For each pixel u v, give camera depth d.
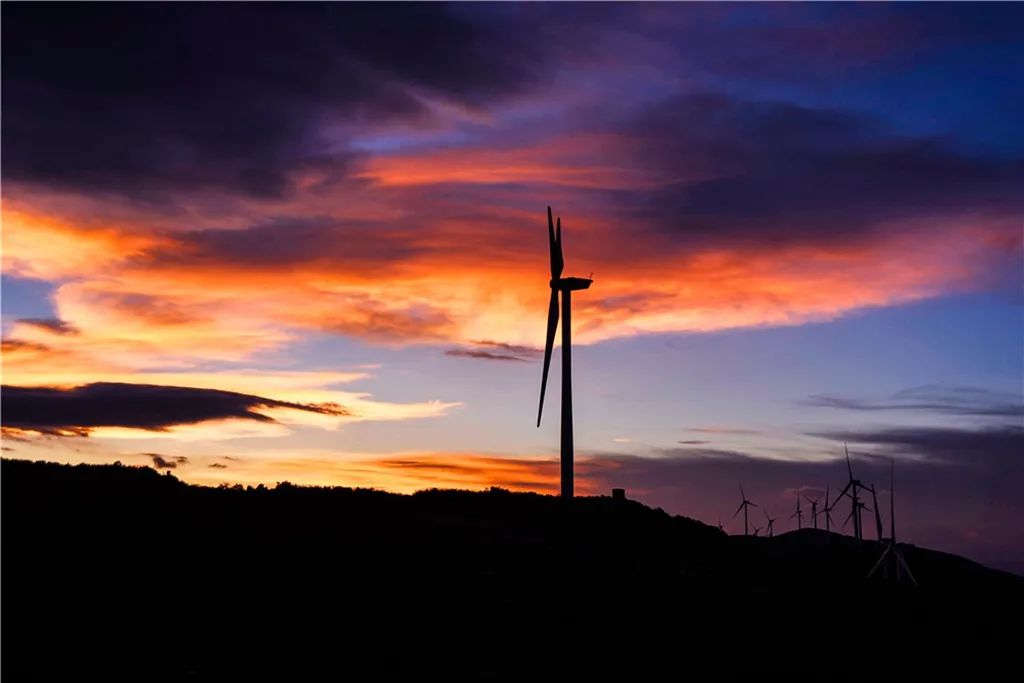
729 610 40.12
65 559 33.16
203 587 32.34
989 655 41.81
